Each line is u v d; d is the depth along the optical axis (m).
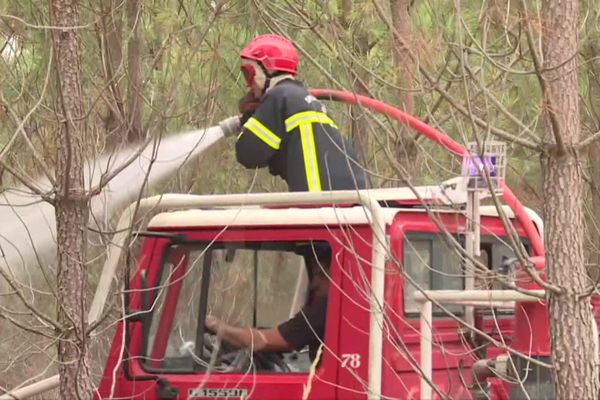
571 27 9.37
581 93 13.82
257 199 10.48
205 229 10.73
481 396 10.50
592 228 14.32
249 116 12.34
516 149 16.25
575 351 9.03
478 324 11.09
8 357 14.94
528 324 9.93
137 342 10.78
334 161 11.44
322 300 10.47
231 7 13.72
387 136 10.01
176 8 13.94
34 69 12.14
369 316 10.01
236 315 10.66
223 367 10.59
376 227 9.84
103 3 11.82
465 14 11.50
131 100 12.16
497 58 11.31
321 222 10.29
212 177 16.62
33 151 10.20
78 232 10.20
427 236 10.62
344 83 13.78
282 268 10.57
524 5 8.90
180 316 10.73
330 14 10.41
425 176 13.45
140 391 10.73
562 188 9.17
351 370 9.94
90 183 10.33
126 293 10.30
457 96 12.13
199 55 13.04
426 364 9.87
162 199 10.84
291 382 10.29
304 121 11.48
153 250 10.88
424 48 9.82
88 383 10.11
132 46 12.84
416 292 9.85
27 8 12.48
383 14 9.70
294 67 12.19
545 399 9.80
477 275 9.57
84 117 10.15
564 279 9.11
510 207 11.08
